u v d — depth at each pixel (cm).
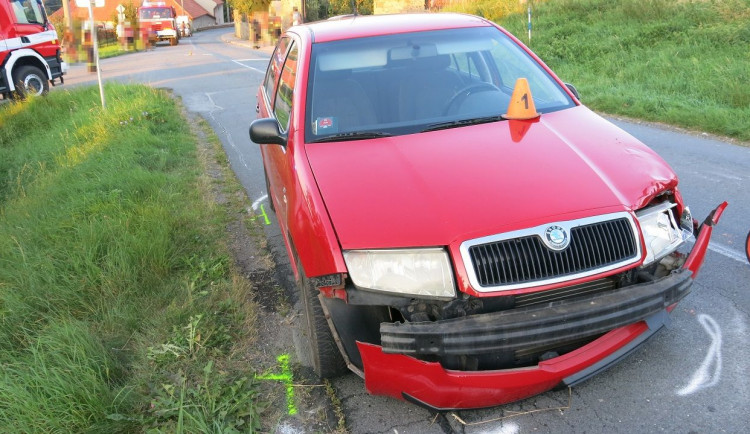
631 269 299
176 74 2022
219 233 603
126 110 1166
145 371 379
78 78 2242
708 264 454
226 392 349
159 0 4744
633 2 1570
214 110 1279
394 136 375
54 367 355
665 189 320
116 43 3906
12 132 1347
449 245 283
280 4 3559
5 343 422
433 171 325
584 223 289
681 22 1383
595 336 300
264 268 527
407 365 283
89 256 521
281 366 379
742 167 668
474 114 398
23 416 324
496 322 271
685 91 1034
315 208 316
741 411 307
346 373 360
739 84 962
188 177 785
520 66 446
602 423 307
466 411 323
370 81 415
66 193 754
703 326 379
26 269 511
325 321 336
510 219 287
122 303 466
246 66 2112
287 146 392
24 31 1656
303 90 412
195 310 438
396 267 288
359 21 489
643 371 343
